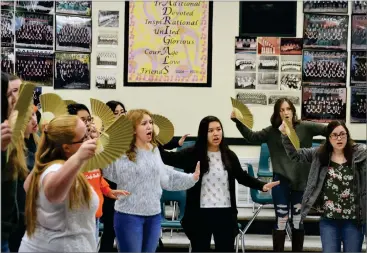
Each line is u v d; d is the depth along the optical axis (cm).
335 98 745
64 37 733
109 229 504
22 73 715
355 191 435
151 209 399
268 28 742
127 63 740
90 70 739
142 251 403
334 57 746
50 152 286
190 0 743
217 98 738
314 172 447
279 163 559
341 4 743
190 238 440
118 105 560
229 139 727
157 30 743
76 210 275
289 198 564
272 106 739
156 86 740
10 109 311
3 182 307
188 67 741
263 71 741
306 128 558
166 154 450
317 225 674
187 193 443
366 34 734
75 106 431
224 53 740
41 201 274
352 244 436
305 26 741
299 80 742
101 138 337
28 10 716
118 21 741
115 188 499
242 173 446
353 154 437
